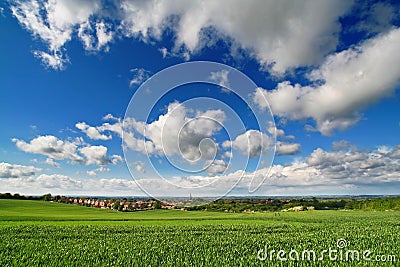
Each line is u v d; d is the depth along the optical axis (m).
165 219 42.12
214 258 14.38
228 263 13.58
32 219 39.53
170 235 23.98
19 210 59.59
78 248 17.03
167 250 16.77
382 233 25.31
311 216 49.62
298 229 29.06
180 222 37.19
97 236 23.08
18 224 32.50
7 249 16.67
